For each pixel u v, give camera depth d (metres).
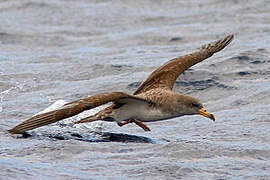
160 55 22.50
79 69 19.94
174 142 11.99
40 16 30.05
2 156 10.94
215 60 20.05
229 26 27.16
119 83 18.25
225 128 13.73
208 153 11.45
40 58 22.16
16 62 21.27
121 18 30.00
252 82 17.83
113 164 10.69
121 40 25.61
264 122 14.05
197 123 14.38
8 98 16.72
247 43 23.34
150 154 11.34
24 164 10.47
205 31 26.50
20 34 26.17
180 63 13.65
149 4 33.09
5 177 9.74
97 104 10.45
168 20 29.36
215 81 17.95
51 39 25.86
